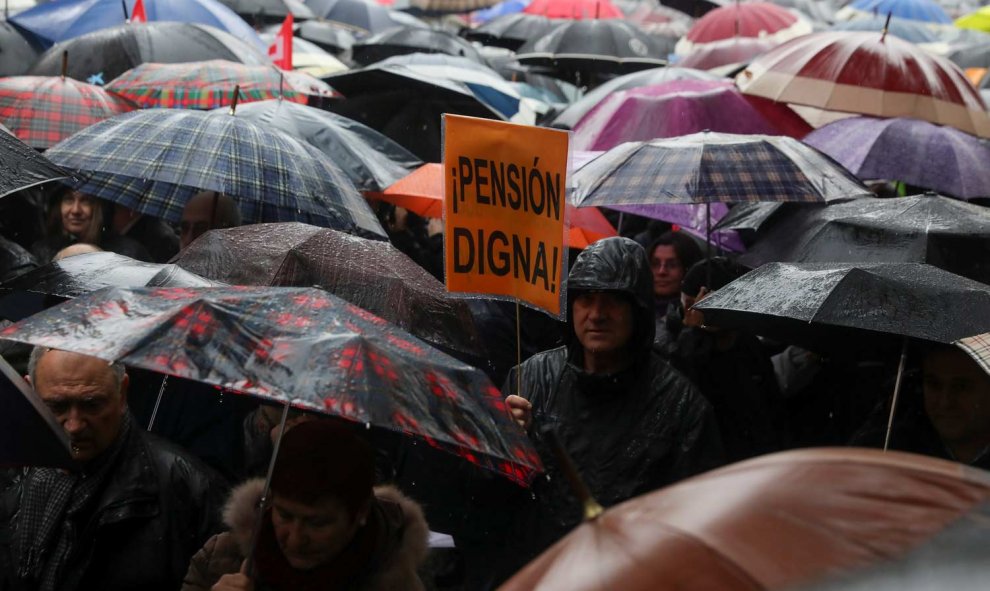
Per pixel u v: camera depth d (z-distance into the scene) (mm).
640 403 4906
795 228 6465
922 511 1631
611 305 4871
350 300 4965
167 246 8500
